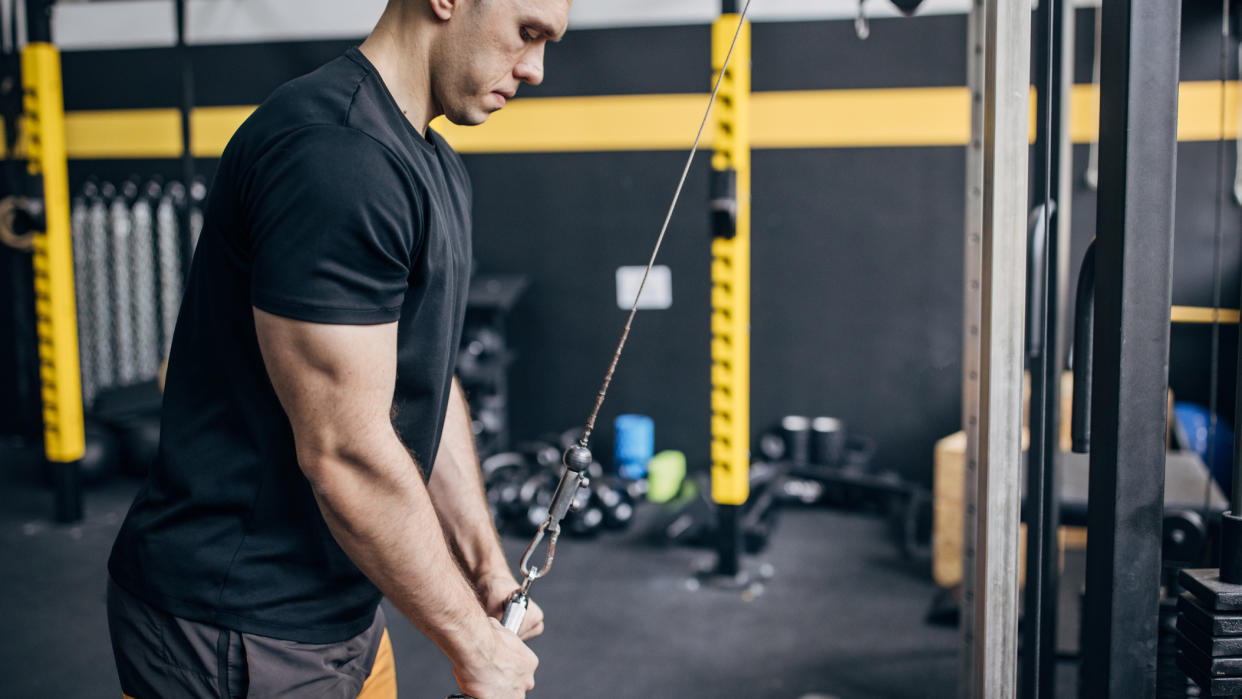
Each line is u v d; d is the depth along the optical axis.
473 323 4.47
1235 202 4.03
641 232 4.72
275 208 0.80
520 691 0.98
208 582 0.92
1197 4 3.97
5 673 2.76
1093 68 4.16
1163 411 0.93
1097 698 0.99
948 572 3.31
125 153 5.07
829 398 4.65
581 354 4.85
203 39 4.89
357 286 0.81
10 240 3.85
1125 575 0.95
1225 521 0.93
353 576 0.98
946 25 4.32
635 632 3.07
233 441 0.91
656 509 4.45
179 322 0.95
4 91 4.20
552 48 4.65
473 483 1.20
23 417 5.29
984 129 1.10
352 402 0.82
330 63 0.90
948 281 4.46
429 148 0.94
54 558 3.68
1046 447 1.69
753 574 3.57
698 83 4.57
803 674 2.76
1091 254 1.14
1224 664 0.91
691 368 4.76
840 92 4.45
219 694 0.93
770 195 4.58
